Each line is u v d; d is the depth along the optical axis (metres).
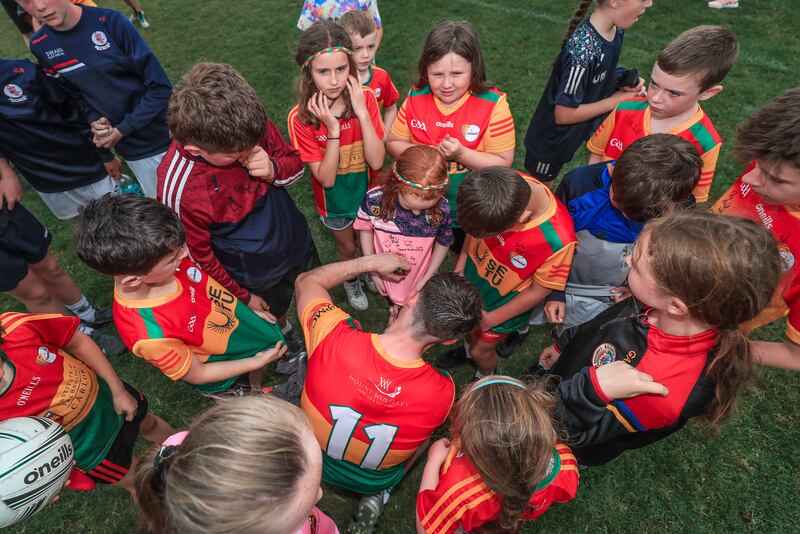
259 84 5.59
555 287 2.41
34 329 1.84
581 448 1.94
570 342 2.13
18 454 1.63
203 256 2.24
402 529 2.69
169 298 1.96
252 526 0.99
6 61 2.89
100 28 3.05
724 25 6.18
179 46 6.29
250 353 2.43
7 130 3.00
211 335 2.18
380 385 1.75
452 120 2.84
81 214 1.78
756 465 2.80
